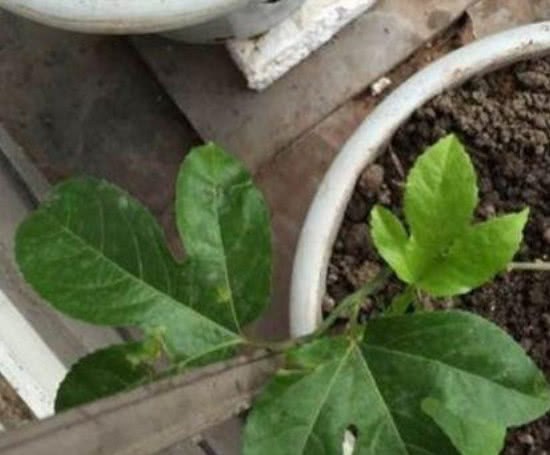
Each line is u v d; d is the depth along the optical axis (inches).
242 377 25.0
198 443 36.9
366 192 34.9
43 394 34.4
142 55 40.2
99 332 38.5
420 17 39.8
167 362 29.1
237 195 24.7
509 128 34.9
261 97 40.1
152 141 40.6
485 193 35.3
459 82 34.3
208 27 36.0
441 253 24.4
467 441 24.6
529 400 24.2
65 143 40.5
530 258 35.1
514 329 34.9
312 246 33.7
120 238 24.0
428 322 24.4
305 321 33.4
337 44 39.9
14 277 36.1
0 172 38.4
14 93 40.6
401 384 24.5
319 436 24.5
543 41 33.9
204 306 24.6
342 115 40.0
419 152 35.1
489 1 39.7
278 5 36.4
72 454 19.5
